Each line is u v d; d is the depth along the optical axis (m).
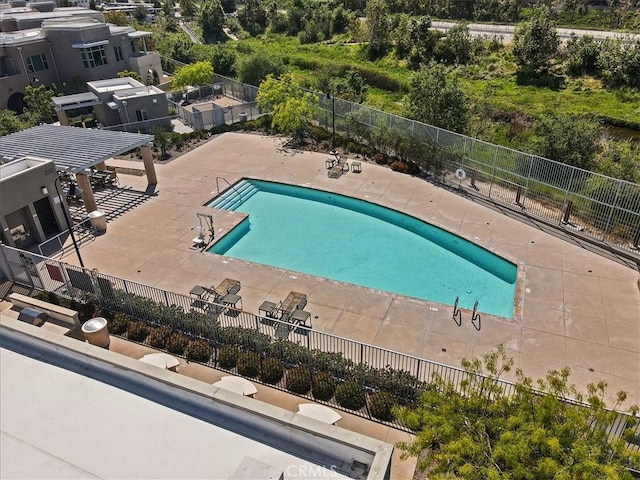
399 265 18.98
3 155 21.94
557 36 42.12
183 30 73.75
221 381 11.63
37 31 42.50
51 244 19.81
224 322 15.03
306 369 12.99
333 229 21.62
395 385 12.20
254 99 38.88
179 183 25.12
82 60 39.84
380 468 6.05
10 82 37.84
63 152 21.86
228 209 23.23
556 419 8.38
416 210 21.91
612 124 33.59
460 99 26.62
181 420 7.54
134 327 14.66
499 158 22.12
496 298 16.92
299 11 69.56
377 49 52.38
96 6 83.31
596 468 7.18
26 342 9.14
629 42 40.59
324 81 39.25
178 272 17.89
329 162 26.22
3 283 17.41
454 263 19.00
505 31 53.81
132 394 8.06
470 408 8.82
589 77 39.88
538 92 39.06
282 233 21.36
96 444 7.25
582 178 19.11
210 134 31.97
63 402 7.96
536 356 13.66
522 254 18.50
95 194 24.02
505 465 7.87
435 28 57.31
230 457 6.92
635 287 16.45
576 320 15.00
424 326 14.94
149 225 21.16
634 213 17.67
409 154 25.44
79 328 14.59
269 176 25.62
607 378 12.90
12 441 7.36
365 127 28.27
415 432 9.27
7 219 18.83
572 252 18.50
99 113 34.19
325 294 16.56
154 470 6.82
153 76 45.03
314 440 6.79
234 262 18.50
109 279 16.66
